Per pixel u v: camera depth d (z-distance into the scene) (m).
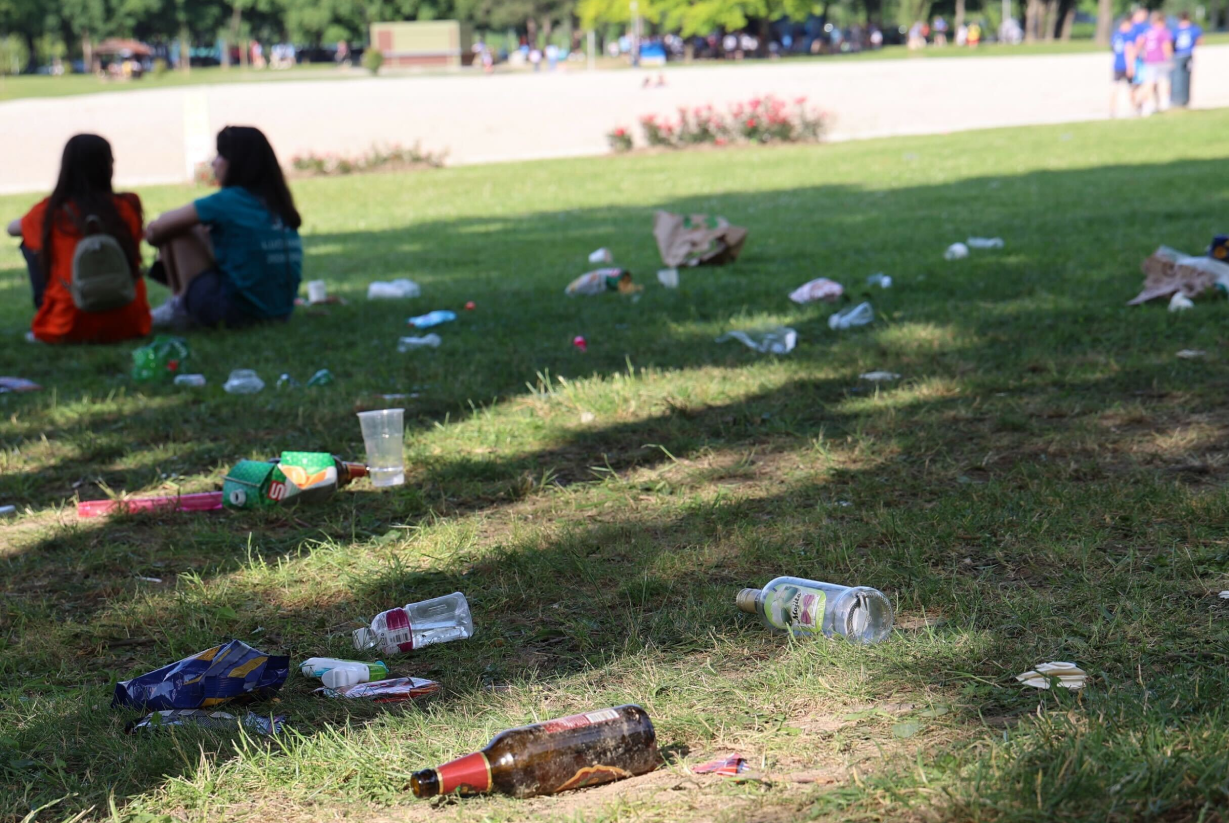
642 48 74.94
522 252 12.86
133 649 3.46
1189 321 6.98
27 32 96.19
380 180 23.00
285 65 100.19
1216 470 4.38
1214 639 2.90
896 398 5.74
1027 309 7.68
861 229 13.02
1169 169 17.17
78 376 7.34
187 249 8.48
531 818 2.33
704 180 20.25
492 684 3.07
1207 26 94.44
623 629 3.37
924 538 3.80
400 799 2.47
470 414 5.94
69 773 2.68
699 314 8.48
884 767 2.39
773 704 2.76
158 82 64.44
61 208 8.13
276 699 3.05
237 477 4.70
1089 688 2.69
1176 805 2.14
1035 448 4.81
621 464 5.05
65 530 4.46
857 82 39.44
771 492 4.50
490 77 56.47
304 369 7.20
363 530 4.39
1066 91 33.91
